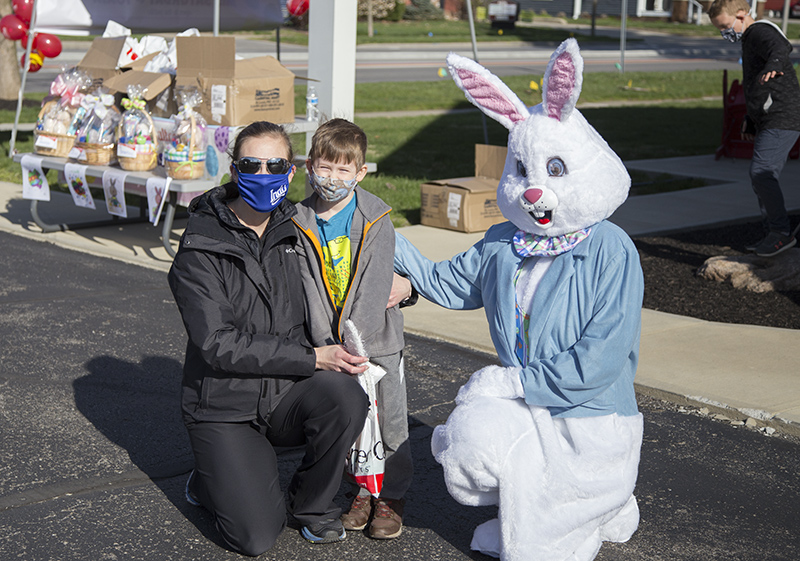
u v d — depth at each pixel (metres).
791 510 3.31
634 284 2.70
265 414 2.90
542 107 2.82
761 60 6.45
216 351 2.78
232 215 2.90
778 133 6.33
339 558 2.92
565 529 2.69
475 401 2.76
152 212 6.67
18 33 10.67
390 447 3.05
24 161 7.63
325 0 7.57
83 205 7.27
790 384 4.45
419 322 5.58
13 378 4.46
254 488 2.82
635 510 3.06
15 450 3.64
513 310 2.86
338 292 2.99
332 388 2.82
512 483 2.65
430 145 13.48
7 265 6.76
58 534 3.00
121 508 3.20
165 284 6.41
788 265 6.37
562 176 2.70
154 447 3.75
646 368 4.68
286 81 7.04
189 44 6.80
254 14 10.12
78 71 7.77
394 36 35.59
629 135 14.94
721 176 11.11
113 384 4.45
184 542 2.99
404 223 8.38
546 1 54.31
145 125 6.88
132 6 9.56
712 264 6.56
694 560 2.95
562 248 2.77
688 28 46.91
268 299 2.92
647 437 3.92
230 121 6.65
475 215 7.94
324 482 2.89
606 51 34.12
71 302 5.84
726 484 3.50
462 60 2.89
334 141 2.81
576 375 2.66
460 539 3.07
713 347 5.03
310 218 2.97
